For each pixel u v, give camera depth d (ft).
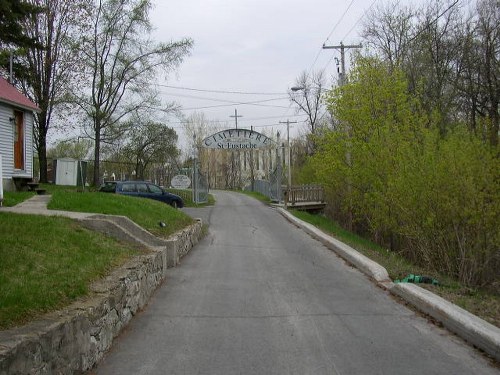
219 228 63.82
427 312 24.09
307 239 54.13
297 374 16.72
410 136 58.39
